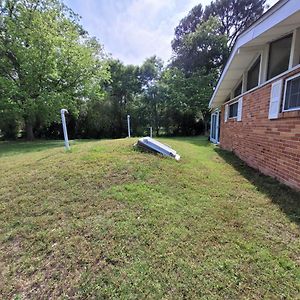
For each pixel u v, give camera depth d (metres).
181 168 4.05
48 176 3.65
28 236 2.18
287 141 3.31
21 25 11.68
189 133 19.94
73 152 5.32
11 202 2.88
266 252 1.81
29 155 6.12
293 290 1.43
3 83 11.05
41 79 12.49
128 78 19.83
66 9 13.23
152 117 19.39
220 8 19.80
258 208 2.62
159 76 20.47
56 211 2.61
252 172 4.28
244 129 5.46
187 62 18.81
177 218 2.37
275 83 3.70
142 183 3.28
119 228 2.19
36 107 11.98
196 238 2.02
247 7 19.27
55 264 1.79
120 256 1.82
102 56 15.42
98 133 19.08
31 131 15.70
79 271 1.69
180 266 1.68
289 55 3.80
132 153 4.73
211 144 10.20
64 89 13.72
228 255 1.78
